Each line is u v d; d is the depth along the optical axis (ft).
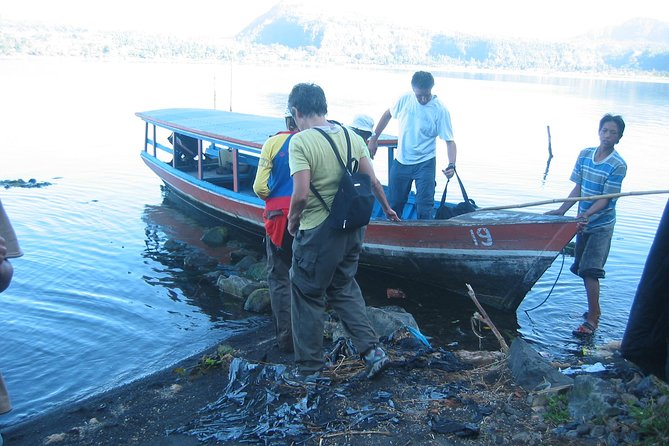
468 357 15.87
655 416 11.29
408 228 23.79
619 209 38.06
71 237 32.22
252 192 35.73
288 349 17.62
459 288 24.06
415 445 11.66
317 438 12.05
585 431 11.57
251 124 37.55
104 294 24.93
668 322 10.49
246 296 24.44
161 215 37.27
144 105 99.40
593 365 15.94
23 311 23.13
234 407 13.89
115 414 14.65
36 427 14.78
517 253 21.49
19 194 40.65
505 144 67.15
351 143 13.37
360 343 14.11
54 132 68.54
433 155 24.56
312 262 13.34
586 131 80.33
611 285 25.07
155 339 20.95
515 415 12.49
